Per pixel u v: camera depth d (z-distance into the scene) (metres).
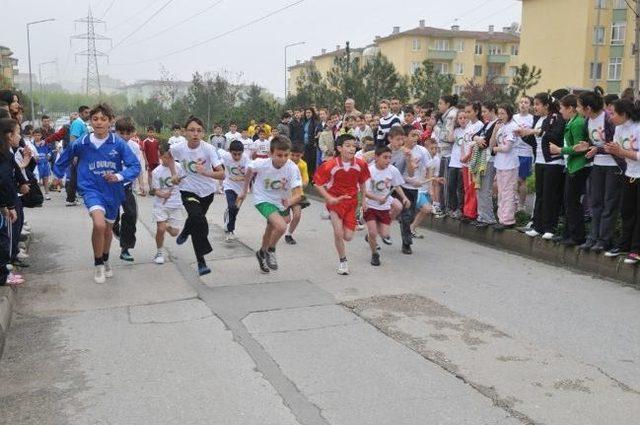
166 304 6.43
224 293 6.79
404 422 3.92
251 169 7.41
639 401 4.21
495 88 24.66
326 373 4.67
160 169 7.86
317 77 30.38
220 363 4.88
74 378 4.65
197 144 7.55
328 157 13.62
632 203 7.12
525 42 44.47
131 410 4.13
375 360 4.91
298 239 9.84
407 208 8.67
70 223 11.34
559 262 8.13
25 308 6.33
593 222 7.64
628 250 7.33
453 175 10.18
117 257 8.52
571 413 4.04
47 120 16.50
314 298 6.59
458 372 4.67
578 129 7.56
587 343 5.28
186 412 4.09
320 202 14.45
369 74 27.81
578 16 40.56
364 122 12.75
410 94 28.27
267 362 4.89
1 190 6.39
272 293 6.79
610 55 40.69
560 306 6.30
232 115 32.59
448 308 6.23
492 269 7.87
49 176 15.53
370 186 8.21
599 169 7.41
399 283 7.20
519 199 10.15
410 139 9.16
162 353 5.11
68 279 7.37
